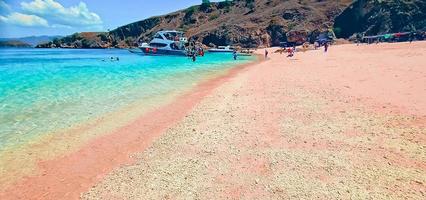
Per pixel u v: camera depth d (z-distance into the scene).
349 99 14.02
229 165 8.09
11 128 12.19
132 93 19.12
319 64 31.58
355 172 7.32
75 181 8.00
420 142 8.76
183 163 8.39
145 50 60.97
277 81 20.75
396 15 90.56
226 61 48.50
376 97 13.96
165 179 7.57
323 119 11.38
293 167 7.74
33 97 17.98
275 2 134.88
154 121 12.97
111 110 14.88
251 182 7.17
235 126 11.16
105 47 165.00
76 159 9.34
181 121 12.49
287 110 12.86
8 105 15.94
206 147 9.40
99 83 23.41
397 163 7.65
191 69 34.75
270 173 7.52
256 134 10.22
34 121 13.11
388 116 11.16
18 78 27.17
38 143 10.63
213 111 13.56
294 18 112.44
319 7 115.25
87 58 62.50
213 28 123.56
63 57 67.88
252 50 87.00
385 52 41.28
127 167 8.51
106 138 11.07
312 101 14.14
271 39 108.69
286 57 50.75
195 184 7.22
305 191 6.64
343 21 103.62
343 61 32.72
